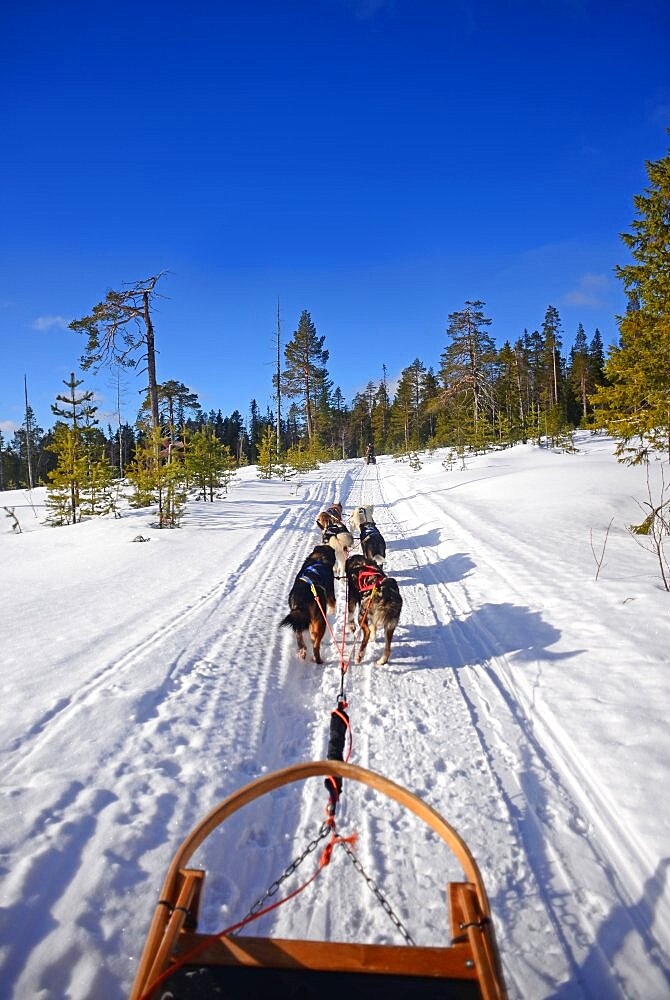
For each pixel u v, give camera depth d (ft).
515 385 190.08
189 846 7.00
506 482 69.10
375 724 16.29
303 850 11.20
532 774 13.57
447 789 13.05
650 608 23.25
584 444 136.05
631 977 8.29
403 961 6.19
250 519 55.93
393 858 10.88
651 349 42.22
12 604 28.43
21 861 9.88
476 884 6.61
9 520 74.84
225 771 13.55
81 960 8.27
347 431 285.84
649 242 41.16
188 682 18.34
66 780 12.51
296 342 158.81
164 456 55.62
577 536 40.09
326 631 24.99
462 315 131.03
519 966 8.48
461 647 22.16
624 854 10.74
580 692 17.06
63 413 65.87
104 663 19.71
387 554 40.06
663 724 14.70
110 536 48.70
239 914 9.53
